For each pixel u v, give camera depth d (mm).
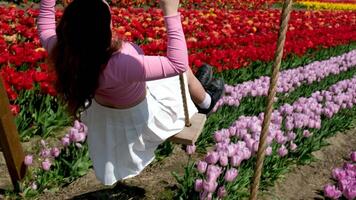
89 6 2369
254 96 6703
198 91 3383
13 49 6625
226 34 10844
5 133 3797
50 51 2611
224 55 7680
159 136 2986
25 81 5223
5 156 3947
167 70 2418
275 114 5566
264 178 4855
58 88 2613
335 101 6828
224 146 4113
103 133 2938
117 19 9867
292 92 7586
